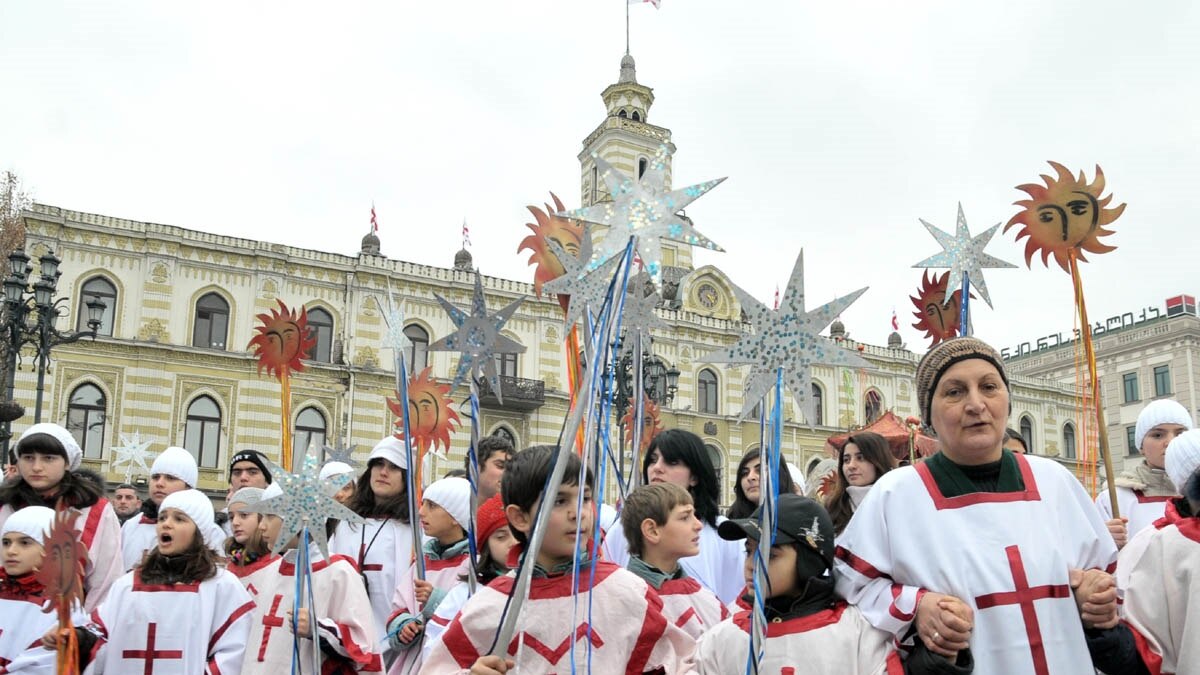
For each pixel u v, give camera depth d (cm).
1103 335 4294
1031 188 548
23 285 1530
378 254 2838
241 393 2614
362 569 609
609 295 314
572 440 312
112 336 2489
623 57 3641
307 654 521
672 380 1958
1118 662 306
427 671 348
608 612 349
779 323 310
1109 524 477
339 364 2692
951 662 288
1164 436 575
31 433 574
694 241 296
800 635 318
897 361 3456
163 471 689
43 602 492
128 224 2556
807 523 326
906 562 308
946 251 501
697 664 341
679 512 411
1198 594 328
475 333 480
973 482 315
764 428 318
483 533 464
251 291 2670
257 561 568
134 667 473
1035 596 294
